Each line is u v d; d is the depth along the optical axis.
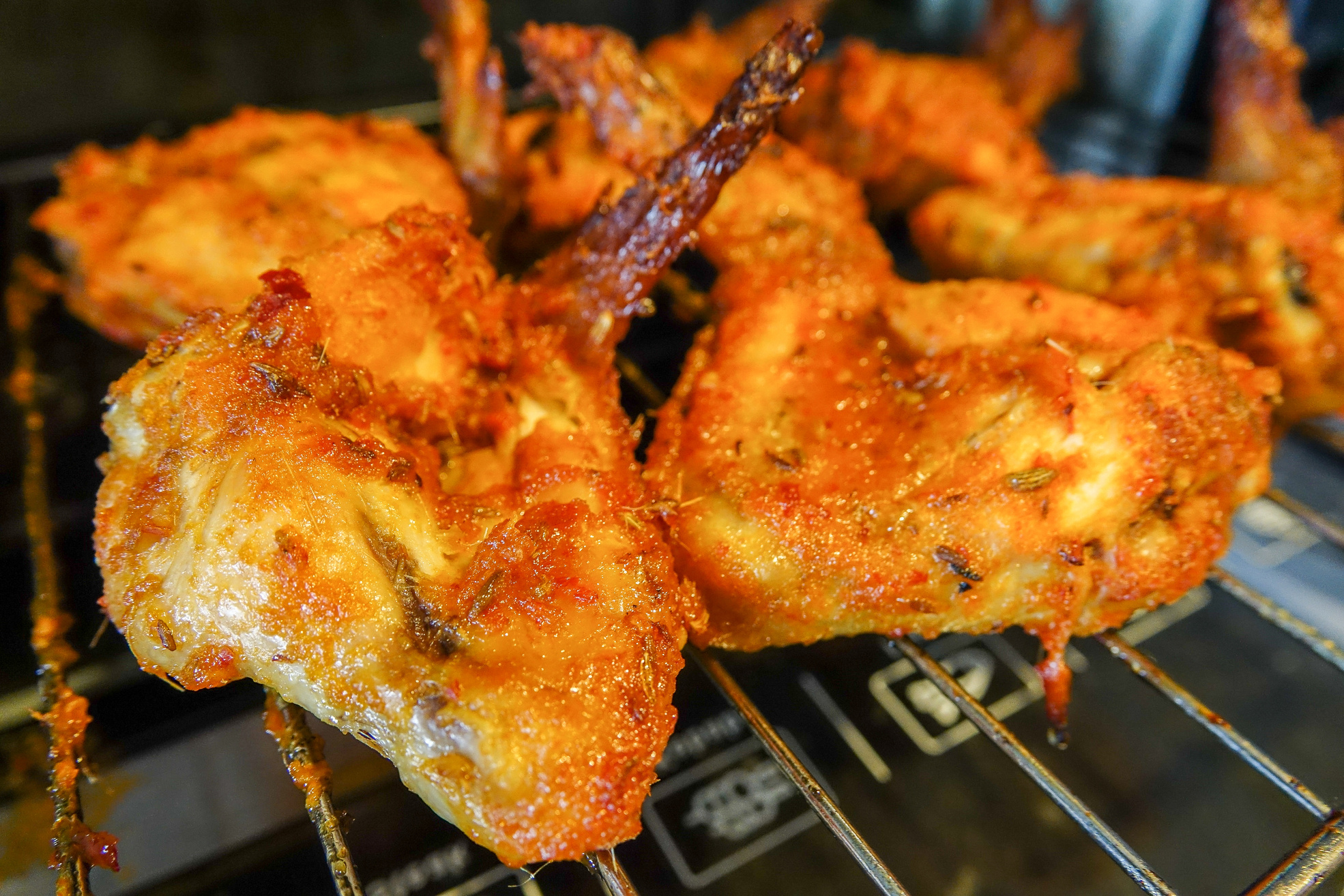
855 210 0.21
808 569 0.15
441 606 0.13
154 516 0.13
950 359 0.17
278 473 0.13
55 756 0.14
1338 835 0.13
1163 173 0.30
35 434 0.20
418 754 0.12
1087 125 0.32
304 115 0.24
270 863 0.17
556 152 0.23
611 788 0.12
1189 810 0.19
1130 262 0.20
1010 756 0.14
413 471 0.14
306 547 0.12
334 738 0.18
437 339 0.16
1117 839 0.13
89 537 0.21
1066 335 0.17
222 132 0.22
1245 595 0.17
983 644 0.21
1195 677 0.21
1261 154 0.23
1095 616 0.16
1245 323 0.20
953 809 0.19
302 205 0.20
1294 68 0.23
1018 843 0.18
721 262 0.20
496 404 0.16
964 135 0.26
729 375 0.17
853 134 0.27
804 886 0.17
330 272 0.15
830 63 0.28
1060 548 0.15
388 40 0.33
